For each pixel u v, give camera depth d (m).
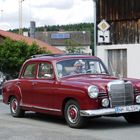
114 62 22.03
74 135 10.70
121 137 10.34
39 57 13.49
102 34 20.56
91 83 11.45
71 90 11.69
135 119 12.49
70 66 12.63
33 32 65.12
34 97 13.23
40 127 12.09
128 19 21.33
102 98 11.36
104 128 11.73
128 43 21.36
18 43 34.00
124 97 11.66
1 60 33.66
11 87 14.41
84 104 11.34
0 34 42.91
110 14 21.91
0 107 17.83
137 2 20.95
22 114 14.20
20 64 33.44
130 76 21.31
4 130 11.64
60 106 12.15
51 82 12.49
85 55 13.17
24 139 10.31
